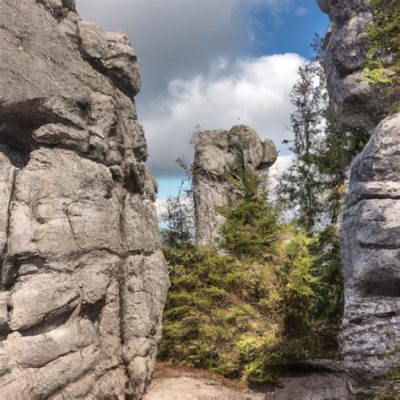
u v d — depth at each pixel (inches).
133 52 643.5
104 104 571.2
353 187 516.7
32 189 465.7
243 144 1441.9
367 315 482.9
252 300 808.9
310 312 795.4
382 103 563.2
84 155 534.3
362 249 485.4
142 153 686.5
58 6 534.6
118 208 590.2
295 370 735.7
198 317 789.9
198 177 1380.4
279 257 819.4
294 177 1123.3
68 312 485.1
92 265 521.7
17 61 456.8
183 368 761.0
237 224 891.4
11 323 424.8
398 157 477.1
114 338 553.0
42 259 461.4
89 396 488.4
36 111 476.7
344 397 547.5
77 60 544.4
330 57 632.4
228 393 655.1
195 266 861.8
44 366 441.7
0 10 445.4
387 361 465.7
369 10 583.2
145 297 625.3
